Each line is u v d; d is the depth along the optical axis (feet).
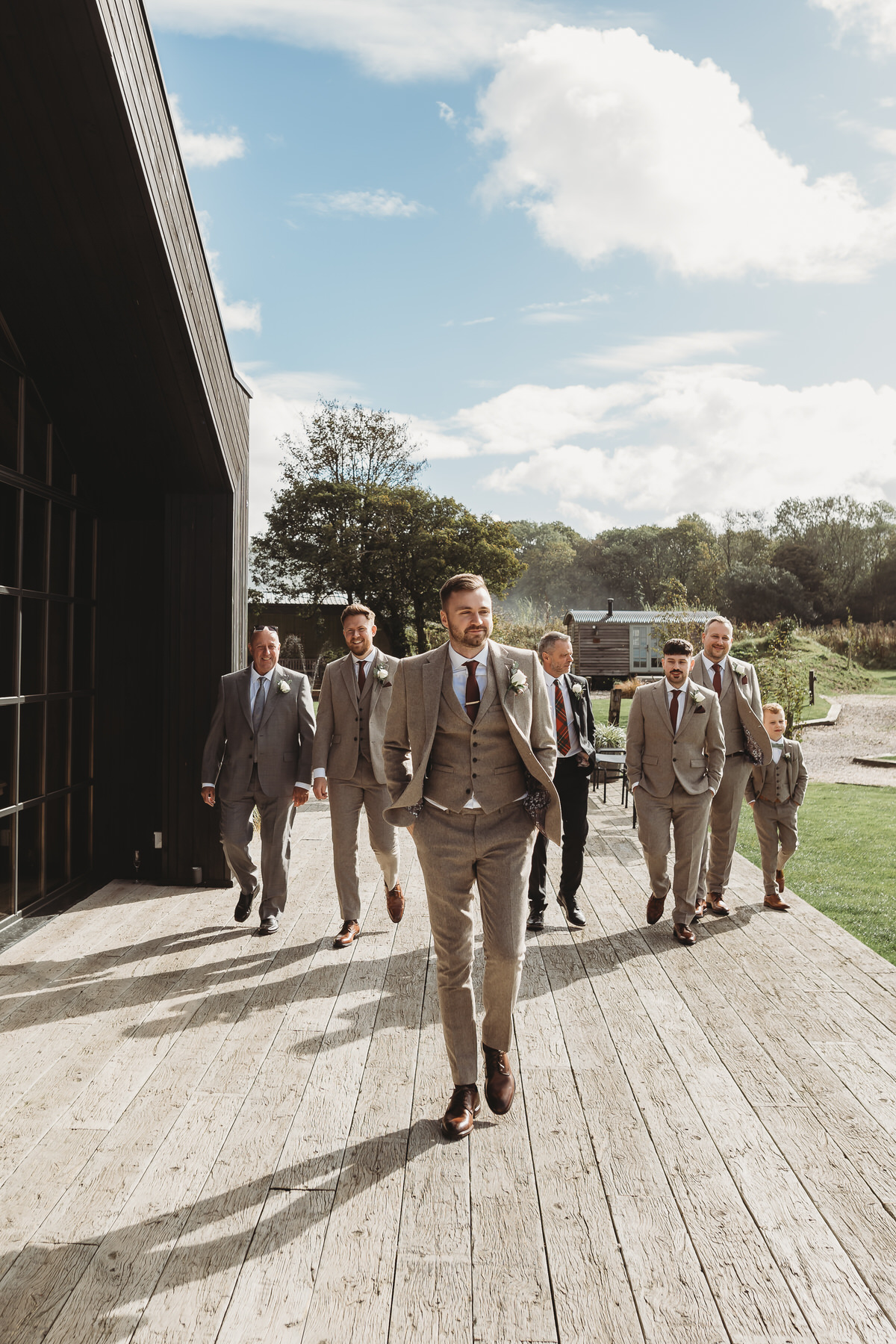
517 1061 10.84
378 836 15.26
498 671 9.30
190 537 19.21
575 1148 8.79
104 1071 10.44
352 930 15.37
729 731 16.84
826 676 85.15
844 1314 6.45
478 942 15.80
